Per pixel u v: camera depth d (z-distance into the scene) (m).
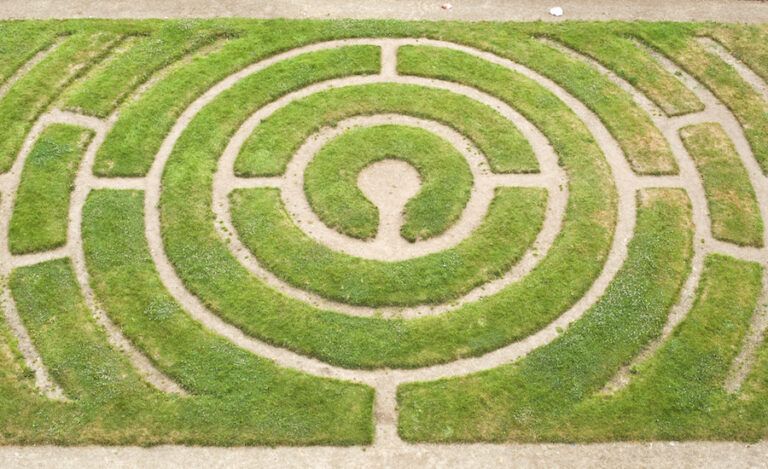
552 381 17.16
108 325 18.11
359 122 22.66
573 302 18.59
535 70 24.27
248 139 22.05
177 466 15.96
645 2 26.50
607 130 22.62
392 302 18.55
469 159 21.80
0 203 20.50
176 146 21.77
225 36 25.09
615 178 21.36
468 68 24.14
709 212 20.59
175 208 20.25
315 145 22.03
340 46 24.94
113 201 20.45
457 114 22.80
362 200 20.61
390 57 24.59
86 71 23.97
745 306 18.52
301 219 20.27
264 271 19.22
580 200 20.66
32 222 19.92
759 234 20.06
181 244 19.50
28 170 21.09
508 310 18.38
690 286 18.97
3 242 19.64
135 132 22.12
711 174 21.45
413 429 16.45
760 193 21.09
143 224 20.03
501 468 15.96
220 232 19.89
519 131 22.42
